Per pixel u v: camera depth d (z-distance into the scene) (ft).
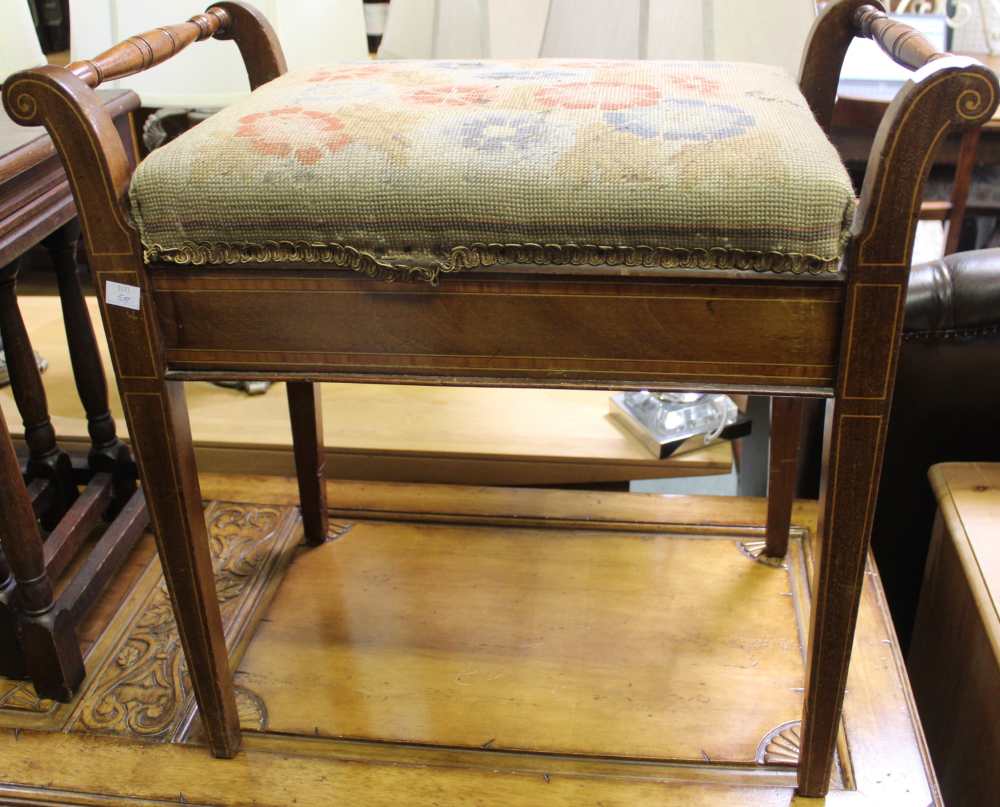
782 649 3.29
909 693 3.09
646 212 2.01
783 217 1.98
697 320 2.17
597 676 3.19
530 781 2.82
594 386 2.27
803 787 2.75
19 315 3.56
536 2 4.21
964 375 3.41
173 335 2.32
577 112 2.25
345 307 2.24
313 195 2.09
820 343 2.16
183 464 2.47
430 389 4.73
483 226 2.07
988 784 2.91
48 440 3.84
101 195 2.12
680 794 2.77
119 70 2.33
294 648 3.34
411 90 2.52
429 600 3.55
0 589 3.10
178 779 2.87
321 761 2.90
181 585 2.62
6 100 2.03
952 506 3.26
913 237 1.99
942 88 1.84
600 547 3.81
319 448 3.68
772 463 3.48
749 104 2.30
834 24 2.90
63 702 3.17
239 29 3.10
